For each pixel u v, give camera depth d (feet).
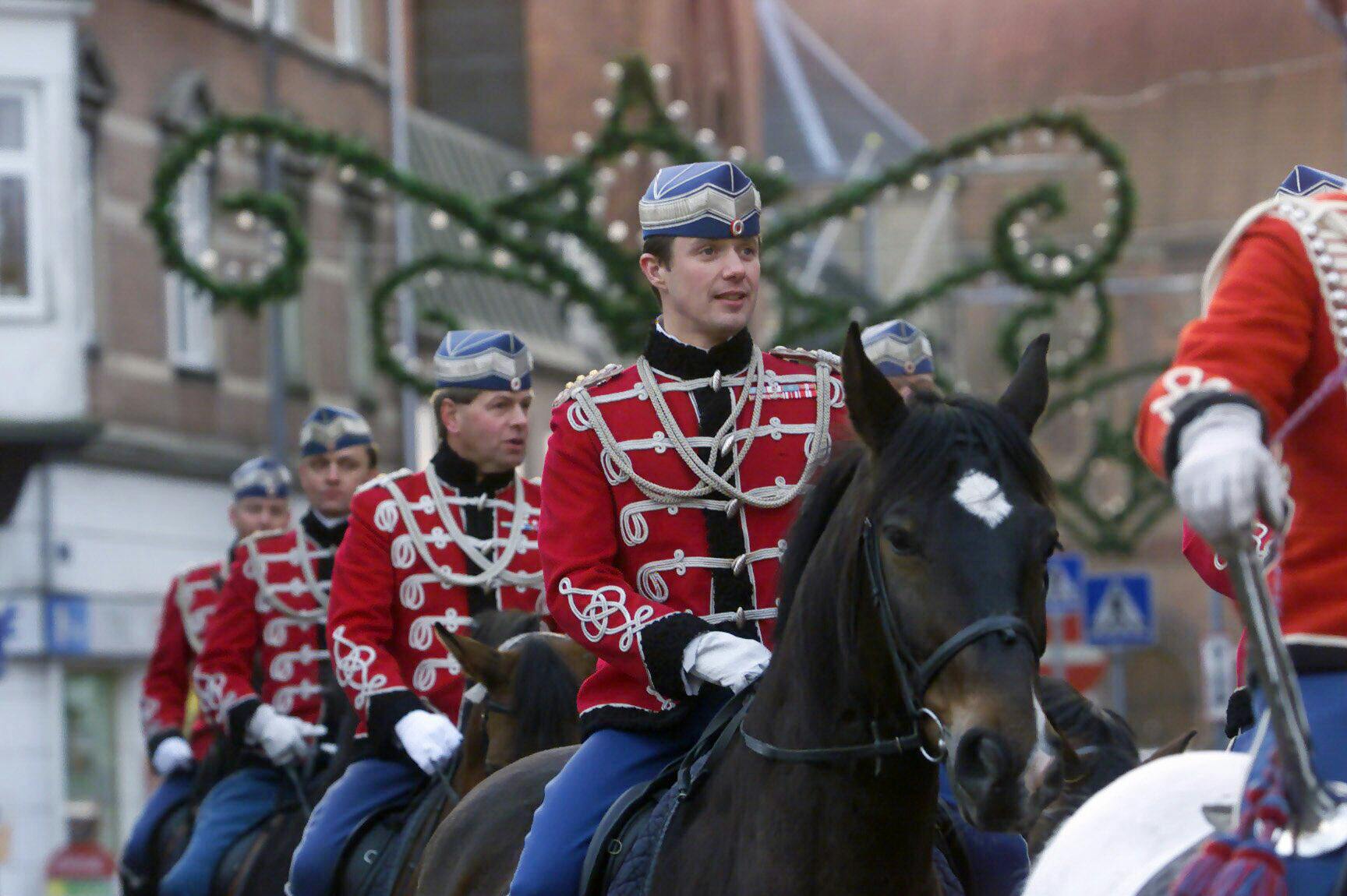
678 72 190.19
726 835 21.85
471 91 189.26
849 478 20.98
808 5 267.18
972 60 260.62
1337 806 16.34
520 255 68.74
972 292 215.10
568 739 29.76
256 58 123.13
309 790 41.73
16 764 97.25
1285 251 17.13
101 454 104.73
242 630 42.68
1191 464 15.43
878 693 19.98
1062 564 89.71
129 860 49.90
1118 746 29.86
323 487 42.29
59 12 101.91
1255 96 252.21
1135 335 261.44
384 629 33.81
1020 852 25.39
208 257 73.15
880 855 20.68
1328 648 17.21
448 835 27.35
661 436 24.08
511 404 34.53
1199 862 16.24
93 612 102.73
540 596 34.81
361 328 135.03
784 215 78.28
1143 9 248.11
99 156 107.34
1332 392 17.04
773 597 23.95
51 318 101.40
